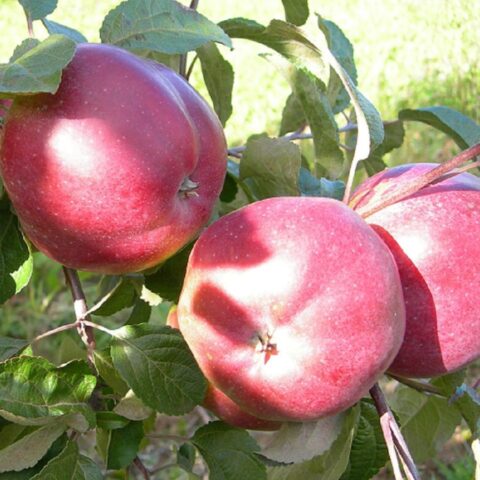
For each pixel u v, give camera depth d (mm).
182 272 347
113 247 293
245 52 1748
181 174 289
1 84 263
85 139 274
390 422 308
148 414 329
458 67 1542
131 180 279
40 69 266
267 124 1493
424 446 409
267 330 276
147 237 294
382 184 327
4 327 1138
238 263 279
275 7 1882
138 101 281
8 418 296
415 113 440
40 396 302
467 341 309
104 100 278
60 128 275
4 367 295
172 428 1021
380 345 279
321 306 272
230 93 413
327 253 275
